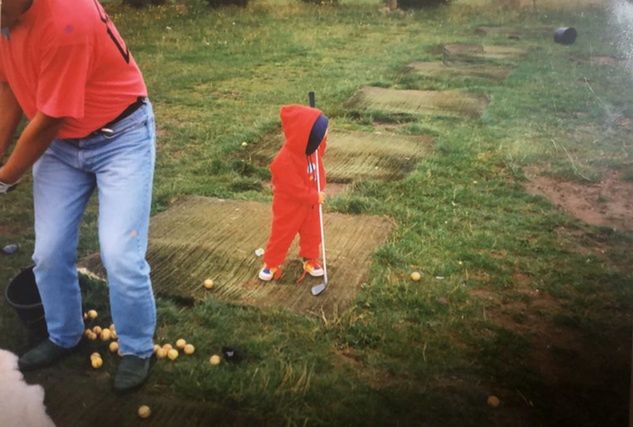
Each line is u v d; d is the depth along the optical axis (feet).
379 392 10.86
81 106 9.16
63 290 10.87
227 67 35.76
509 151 22.50
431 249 15.67
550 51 41.47
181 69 35.01
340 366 11.54
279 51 40.60
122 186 10.00
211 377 11.03
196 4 59.36
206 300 13.16
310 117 13.02
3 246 15.64
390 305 13.29
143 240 10.37
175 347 11.89
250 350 11.76
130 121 10.01
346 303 13.23
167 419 10.26
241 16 54.80
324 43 43.75
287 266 14.65
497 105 28.55
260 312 12.84
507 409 10.75
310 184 13.58
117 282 10.23
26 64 9.13
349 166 21.01
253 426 10.16
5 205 17.98
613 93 30.99
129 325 10.66
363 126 25.45
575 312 13.48
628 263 15.55
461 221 17.33
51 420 10.16
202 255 14.97
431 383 11.21
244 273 14.30
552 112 27.89
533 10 58.08
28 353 11.23
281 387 10.86
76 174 10.34
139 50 39.99
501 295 13.94
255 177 20.18
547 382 11.40
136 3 57.47
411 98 29.58
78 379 11.06
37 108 9.27
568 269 15.06
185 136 23.73
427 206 18.10
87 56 9.09
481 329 12.73
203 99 29.04
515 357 11.98
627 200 19.17
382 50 41.75
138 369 10.82
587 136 24.77
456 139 23.66
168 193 18.57
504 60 38.45
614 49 42.06
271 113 26.96
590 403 10.97
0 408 10.28
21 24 8.80
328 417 10.31
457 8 60.64
